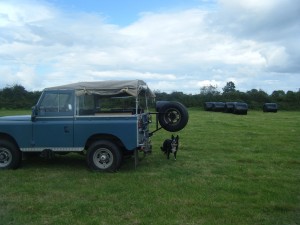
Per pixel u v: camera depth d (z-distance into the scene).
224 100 54.91
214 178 8.84
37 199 7.08
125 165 10.32
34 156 10.73
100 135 9.39
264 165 10.56
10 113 31.41
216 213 6.34
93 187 7.93
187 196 7.30
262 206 6.72
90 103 10.07
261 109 52.72
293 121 28.22
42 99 9.51
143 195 7.33
